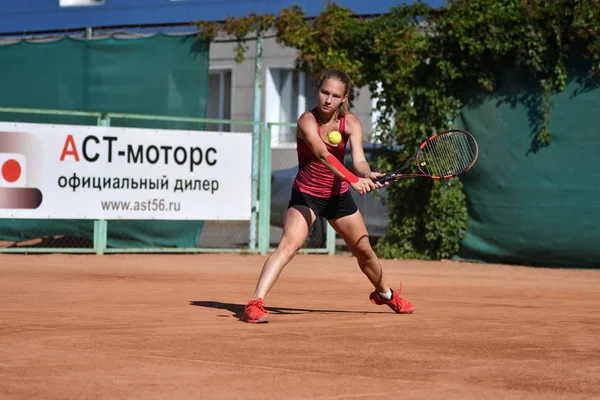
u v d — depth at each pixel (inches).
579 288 461.7
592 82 562.9
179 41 629.0
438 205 595.8
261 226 632.4
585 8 553.3
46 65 636.7
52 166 573.3
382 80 615.2
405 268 552.4
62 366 201.2
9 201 565.0
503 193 585.6
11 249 585.0
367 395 176.9
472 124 594.9
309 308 332.5
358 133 275.9
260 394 175.5
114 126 617.9
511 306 359.3
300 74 1003.9
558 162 571.2
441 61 588.7
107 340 240.5
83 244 609.0
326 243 647.1
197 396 172.9
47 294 367.6
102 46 630.5
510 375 201.5
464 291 426.9
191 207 607.2
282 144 996.6
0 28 938.7
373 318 299.3
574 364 217.8
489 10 572.4
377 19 609.0
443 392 181.5
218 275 481.7
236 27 625.0
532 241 578.9
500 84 585.6
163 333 255.1
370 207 649.0
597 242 564.4
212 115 1030.4
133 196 593.0
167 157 599.8
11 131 563.5
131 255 601.0
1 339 240.1
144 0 883.4
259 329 266.1
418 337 256.2
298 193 281.0
